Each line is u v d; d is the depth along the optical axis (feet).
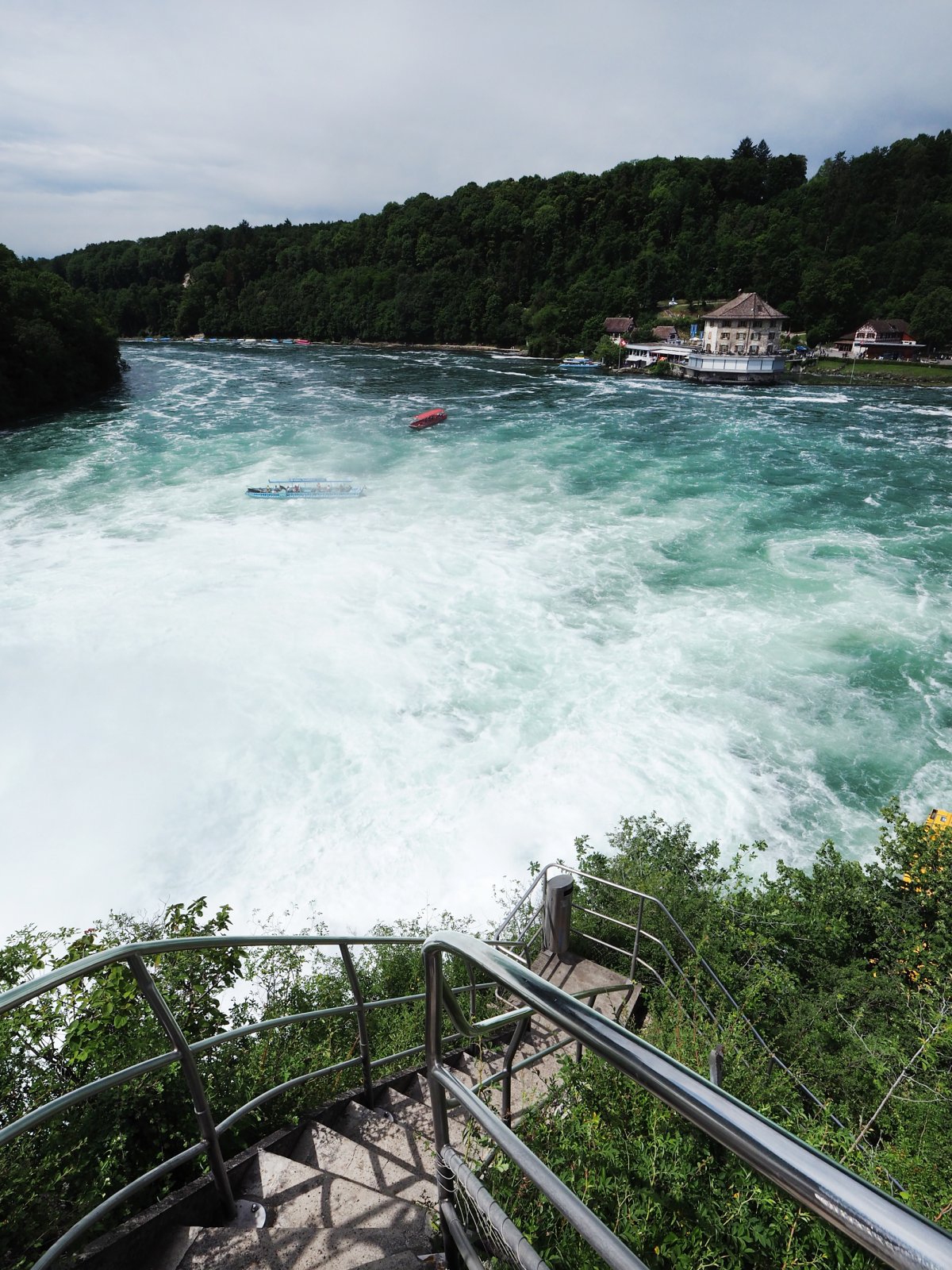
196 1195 10.13
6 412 209.05
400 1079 16.80
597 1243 4.51
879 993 28.96
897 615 91.91
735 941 30.91
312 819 58.49
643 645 84.17
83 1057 14.14
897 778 63.46
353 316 513.86
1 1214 11.35
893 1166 14.92
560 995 4.80
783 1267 9.03
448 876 53.57
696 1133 10.67
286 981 29.45
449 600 94.89
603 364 368.68
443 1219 7.29
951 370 339.57
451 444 184.75
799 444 186.29
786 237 456.45
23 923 49.98
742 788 61.93
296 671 78.02
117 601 93.61
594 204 519.60
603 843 56.08
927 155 504.43
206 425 205.67
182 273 651.25
